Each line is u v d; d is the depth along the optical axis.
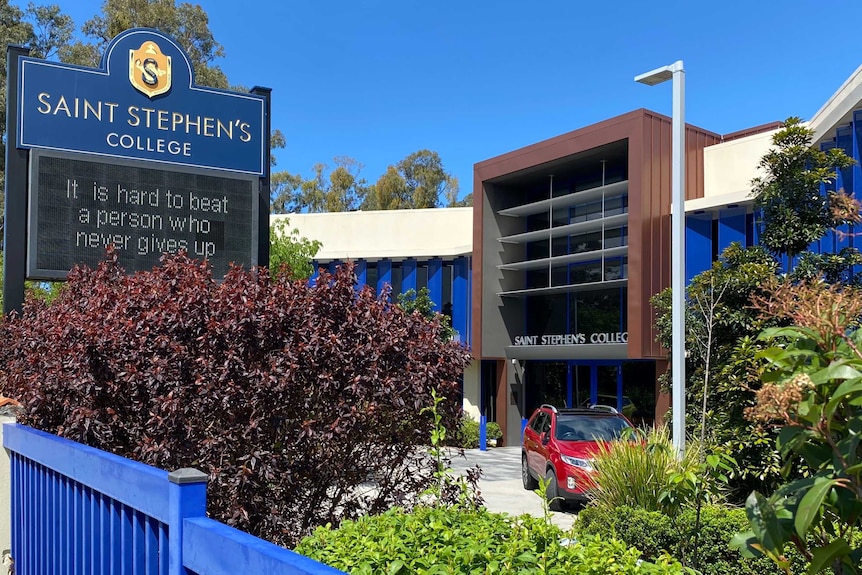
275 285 5.56
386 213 29.45
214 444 4.76
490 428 24.92
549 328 24.98
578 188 24.27
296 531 5.18
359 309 5.47
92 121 9.42
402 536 3.59
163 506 3.02
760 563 5.81
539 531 3.71
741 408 9.09
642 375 21.91
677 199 9.53
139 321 5.18
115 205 9.48
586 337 23.14
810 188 9.88
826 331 2.31
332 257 29.50
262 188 10.59
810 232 9.73
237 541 2.48
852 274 10.04
